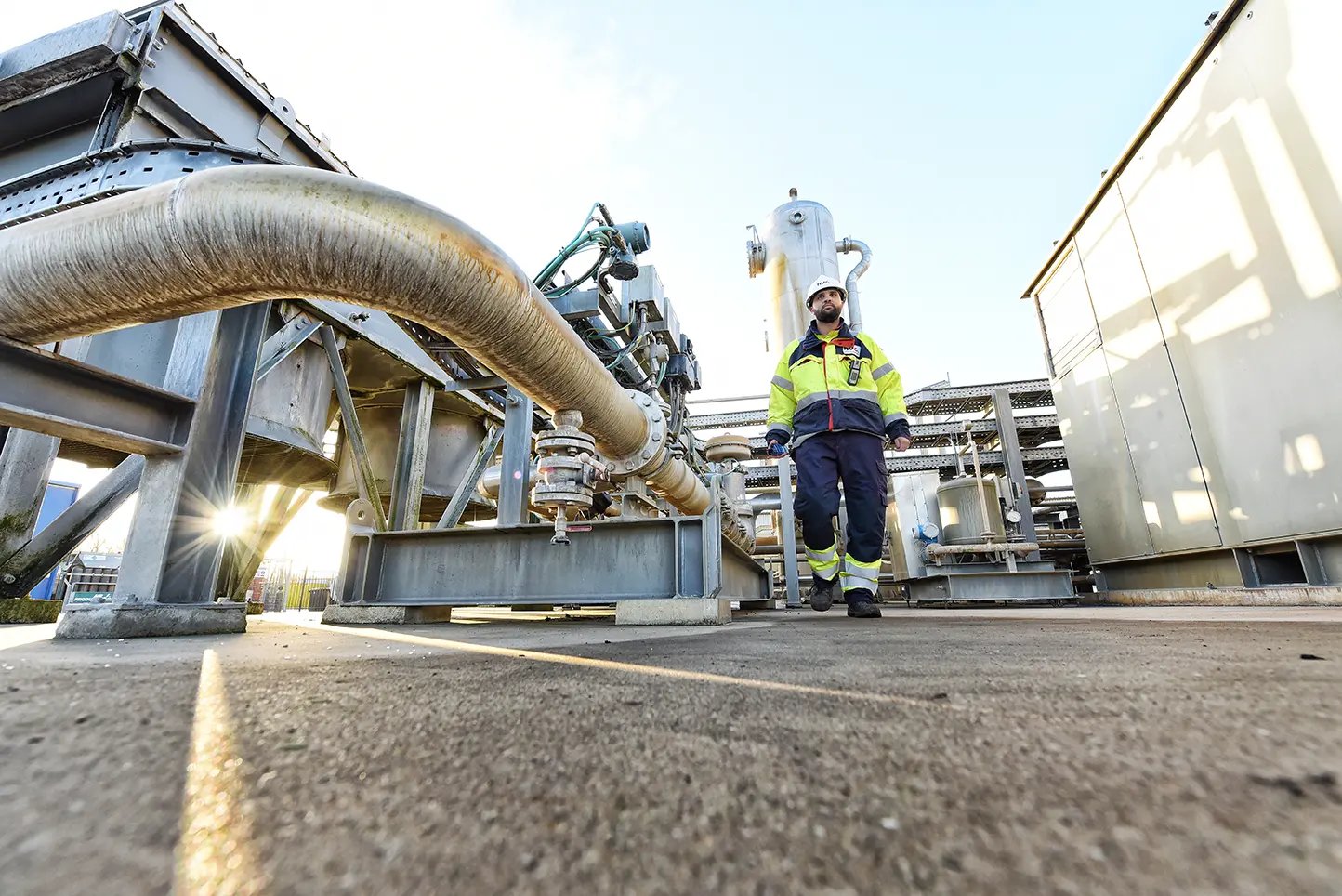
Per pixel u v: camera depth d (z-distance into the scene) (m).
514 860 0.27
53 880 0.23
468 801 0.34
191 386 2.11
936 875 0.24
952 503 6.82
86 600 1.85
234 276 1.48
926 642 1.33
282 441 3.66
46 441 2.99
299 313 3.54
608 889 0.24
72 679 0.78
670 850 0.28
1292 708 0.54
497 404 5.90
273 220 1.41
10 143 3.09
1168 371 4.53
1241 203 3.75
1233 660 0.89
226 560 4.46
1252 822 0.29
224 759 0.42
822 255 5.30
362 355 4.60
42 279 1.47
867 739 0.47
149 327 2.64
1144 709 0.55
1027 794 0.34
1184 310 4.31
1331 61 3.13
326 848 0.28
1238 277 3.81
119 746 0.45
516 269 1.82
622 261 3.75
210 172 1.44
